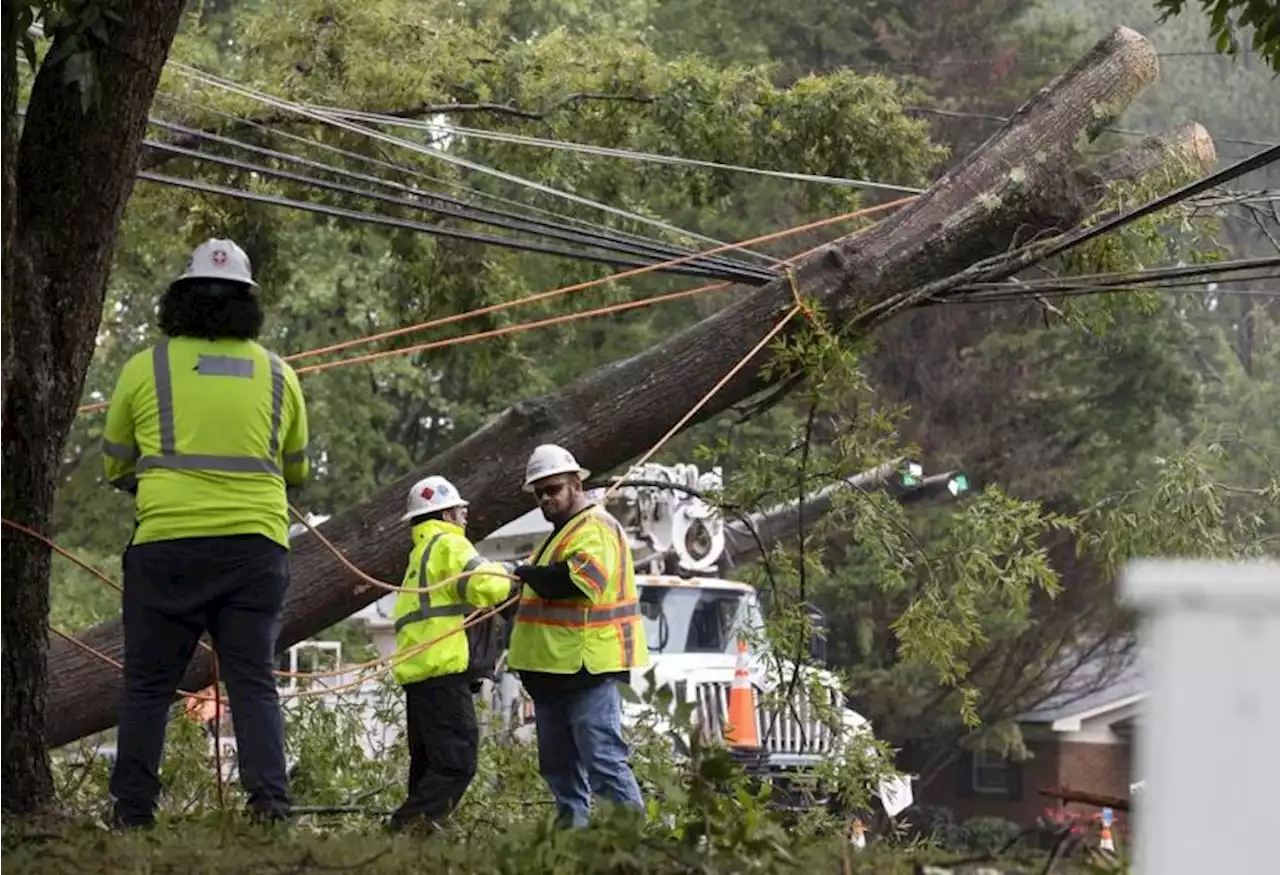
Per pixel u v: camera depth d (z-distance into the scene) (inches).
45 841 594.9
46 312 801.6
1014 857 423.8
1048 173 1162.0
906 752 3181.6
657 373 1087.0
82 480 3100.4
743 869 418.9
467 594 937.5
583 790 879.1
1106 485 2901.1
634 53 1624.0
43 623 807.1
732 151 1633.9
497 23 1727.4
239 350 727.7
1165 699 206.4
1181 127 1233.4
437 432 3595.0
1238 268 1134.4
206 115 1518.2
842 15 3193.9
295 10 1615.4
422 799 958.4
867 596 2819.9
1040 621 2960.1
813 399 1063.6
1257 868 202.1
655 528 1738.4
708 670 1611.7
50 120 794.2
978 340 3078.2
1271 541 1302.9
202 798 1010.7
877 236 1129.4
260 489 720.3
